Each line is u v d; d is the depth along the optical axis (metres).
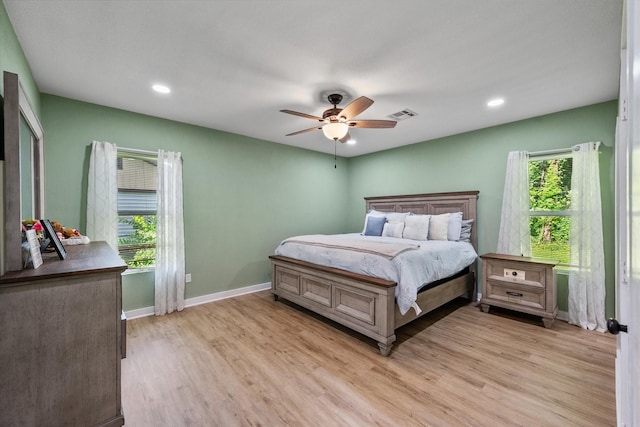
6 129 1.20
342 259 2.96
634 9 0.53
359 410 1.77
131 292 3.27
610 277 2.91
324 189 5.40
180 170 3.52
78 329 1.21
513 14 1.67
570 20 1.71
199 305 3.71
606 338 2.71
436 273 2.95
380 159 5.22
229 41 1.93
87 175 2.96
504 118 3.46
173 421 1.68
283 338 2.75
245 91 2.70
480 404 1.81
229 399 1.87
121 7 1.61
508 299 3.23
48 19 1.69
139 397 1.89
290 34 1.86
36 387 1.14
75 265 1.30
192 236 3.73
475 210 3.91
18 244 1.18
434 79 2.46
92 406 1.24
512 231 3.46
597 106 3.00
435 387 1.99
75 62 2.19
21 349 1.11
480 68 2.28
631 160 0.62
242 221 4.22
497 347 2.55
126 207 3.30
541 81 2.51
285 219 4.79
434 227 3.83
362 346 2.59
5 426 1.09
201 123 3.67
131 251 3.33
